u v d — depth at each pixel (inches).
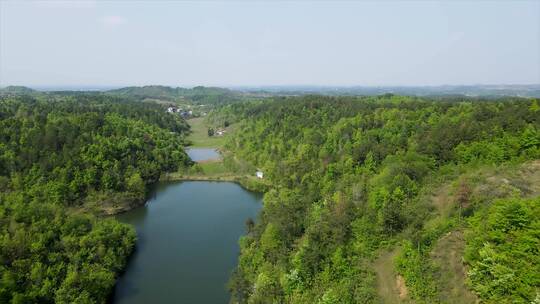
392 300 2142.0
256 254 3061.0
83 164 4741.6
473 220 2219.5
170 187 5861.2
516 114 3565.5
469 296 1888.5
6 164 4347.9
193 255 3540.8
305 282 2466.8
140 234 4010.8
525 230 1926.7
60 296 2450.8
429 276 2091.5
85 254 2861.7
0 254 2517.2
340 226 2765.7
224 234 4023.1
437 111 5004.9
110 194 4726.9
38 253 2659.9
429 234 2354.8
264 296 2493.8
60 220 3053.6
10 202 3191.4
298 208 3585.1
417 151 3654.0
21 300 2314.2
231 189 5792.3
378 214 2755.9
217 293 2928.2
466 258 1993.1
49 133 4867.1
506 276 1772.9
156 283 3053.6
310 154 5255.9
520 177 2623.0
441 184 2972.4
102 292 2711.6
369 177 3681.1
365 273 2379.4
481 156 3110.2
